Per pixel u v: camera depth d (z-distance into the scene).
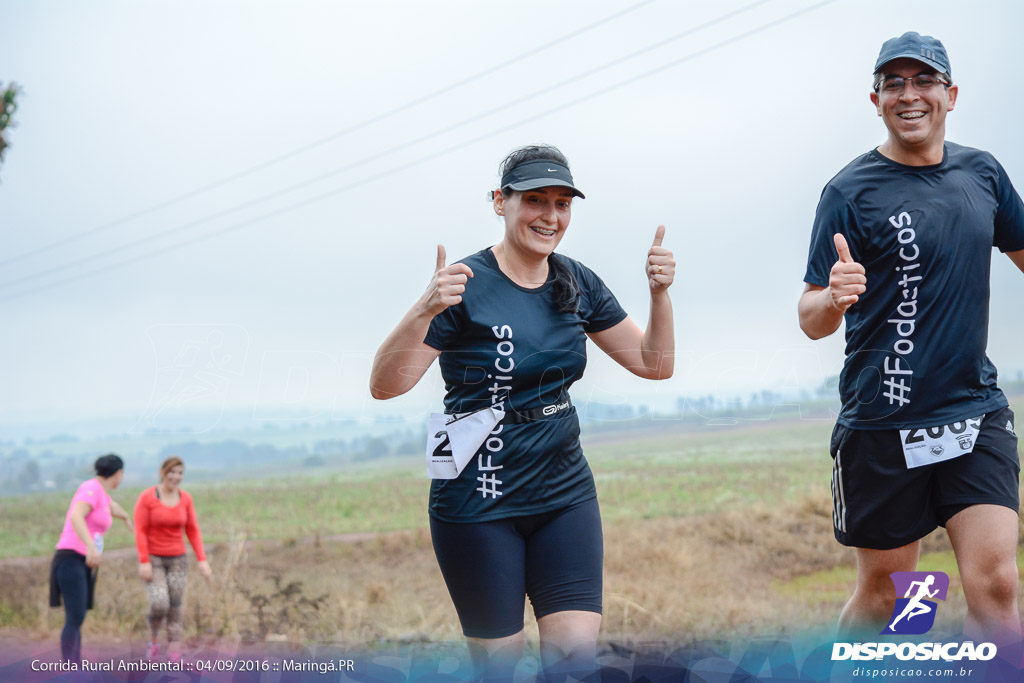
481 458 4.00
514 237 4.03
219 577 11.41
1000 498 4.14
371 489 29.80
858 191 4.36
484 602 4.04
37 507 28.56
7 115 11.94
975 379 4.27
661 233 4.24
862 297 4.39
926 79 4.17
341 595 9.91
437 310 3.79
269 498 29.20
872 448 4.44
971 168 4.40
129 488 28.31
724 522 12.08
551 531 4.05
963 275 4.22
